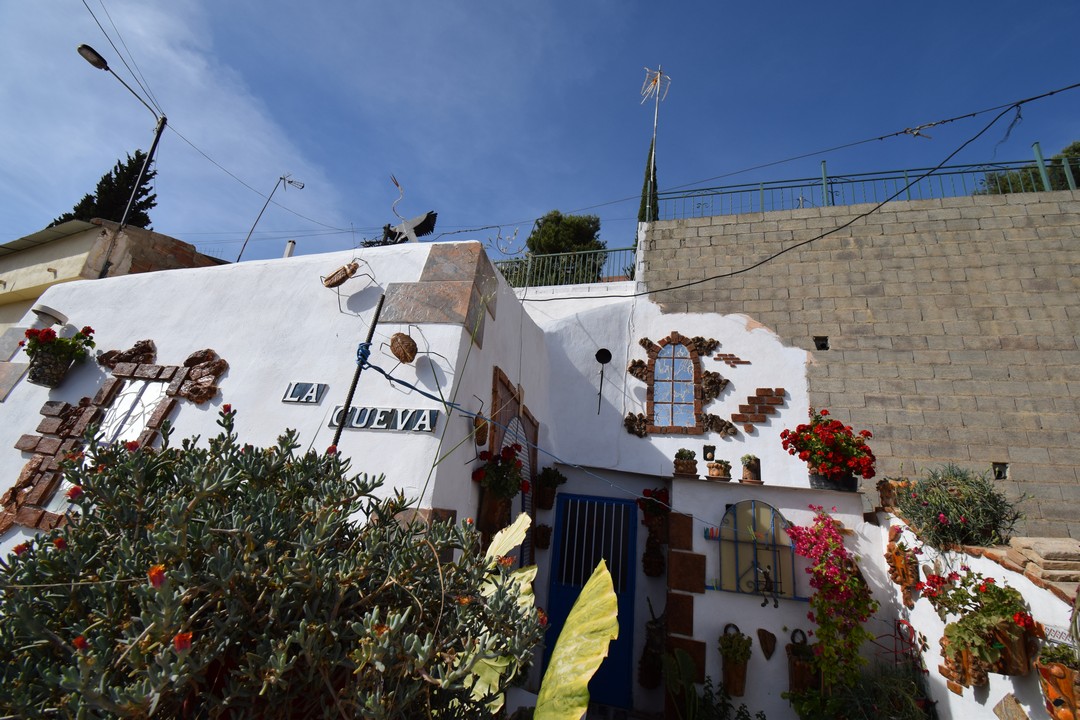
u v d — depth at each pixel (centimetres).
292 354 492
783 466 685
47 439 545
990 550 390
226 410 258
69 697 146
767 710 502
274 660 156
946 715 422
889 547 520
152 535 172
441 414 414
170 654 150
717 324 779
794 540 545
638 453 726
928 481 487
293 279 536
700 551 572
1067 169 768
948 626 397
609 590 209
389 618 170
